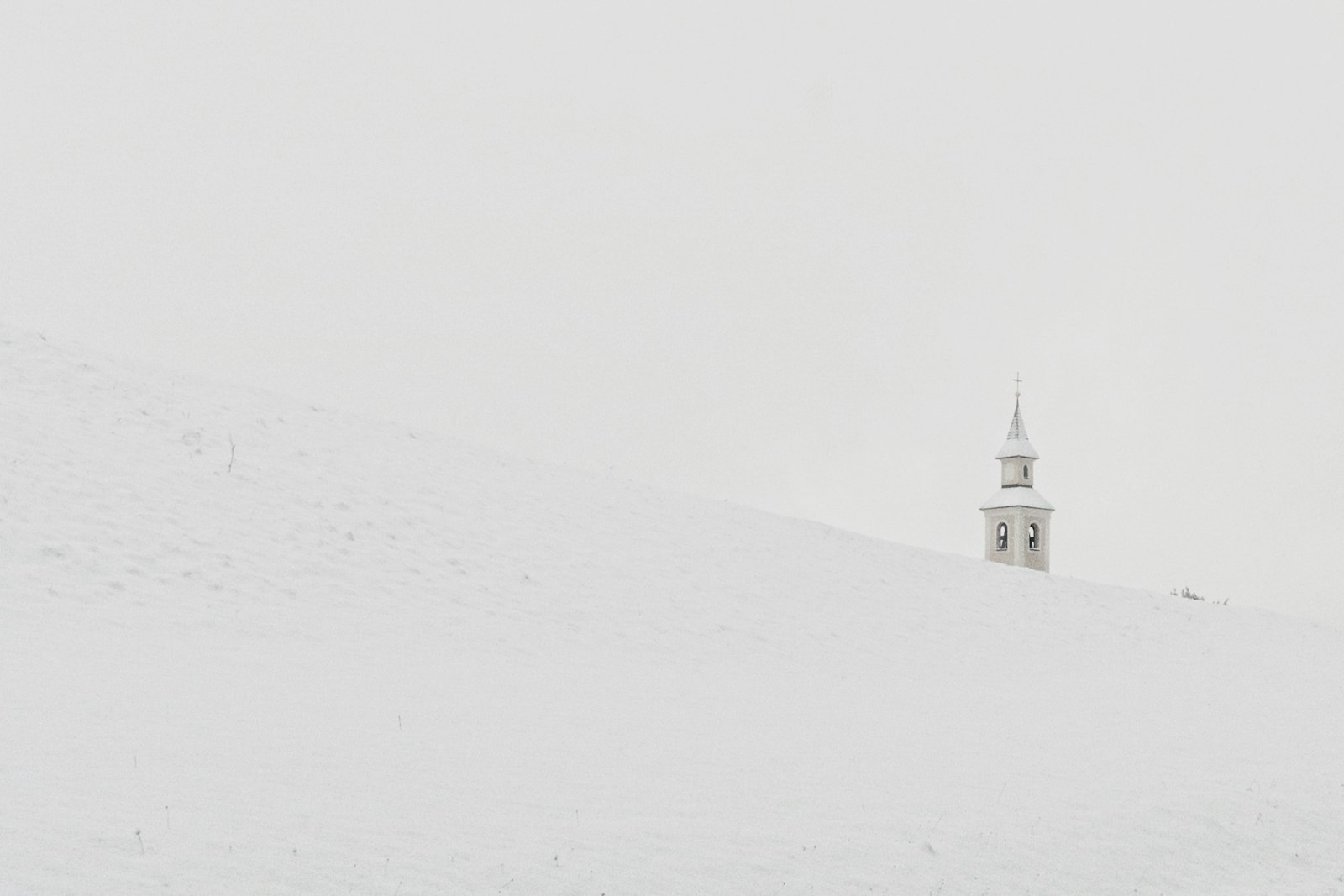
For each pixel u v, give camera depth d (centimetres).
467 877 891
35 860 770
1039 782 1512
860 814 1239
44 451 2411
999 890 1103
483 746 1303
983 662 2914
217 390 3272
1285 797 1622
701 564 3156
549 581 2653
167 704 1274
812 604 3094
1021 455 9219
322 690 1493
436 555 2597
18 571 1864
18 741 1037
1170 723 2198
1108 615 3850
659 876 970
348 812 985
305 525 2509
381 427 3544
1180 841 1352
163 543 2173
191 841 855
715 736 1552
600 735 1458
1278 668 3478
